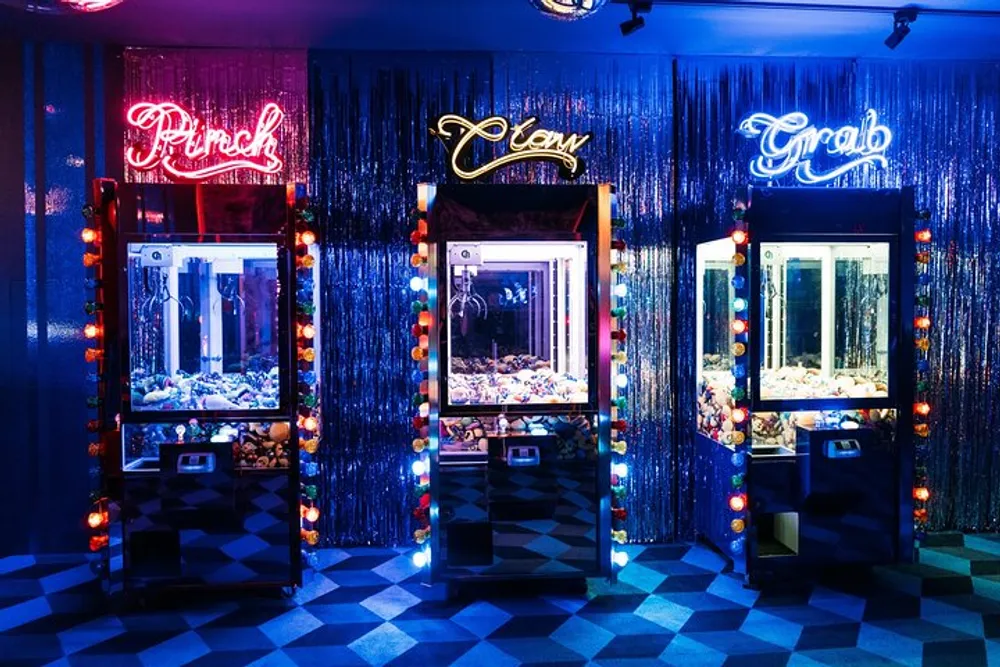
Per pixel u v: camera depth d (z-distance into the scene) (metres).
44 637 3.32
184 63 4.34
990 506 4.74
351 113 4.38
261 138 4.18
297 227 3.61
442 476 3.61
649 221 4.51
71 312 4.34
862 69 4.61
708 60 4.53
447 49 4.37
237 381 3.61
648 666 3.05
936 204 4.67
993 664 3.04
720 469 4.13
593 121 4.48
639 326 4.53
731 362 3.96
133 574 3.59
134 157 4.08
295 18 3.89
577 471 3.64
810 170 4.48
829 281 3.88
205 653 3.17
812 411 3.77
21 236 4.30
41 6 2.73
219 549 3.62
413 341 4.46
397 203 4.41
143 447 3.59
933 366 4.69
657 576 4.00
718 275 4.14
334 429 4.45
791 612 3.55
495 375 3.62
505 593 3.78
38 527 4.36
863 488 3.80
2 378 4.32
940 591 3.79
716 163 4.54
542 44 4.30
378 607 3.63
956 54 4.55
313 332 3.66
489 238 3.53
